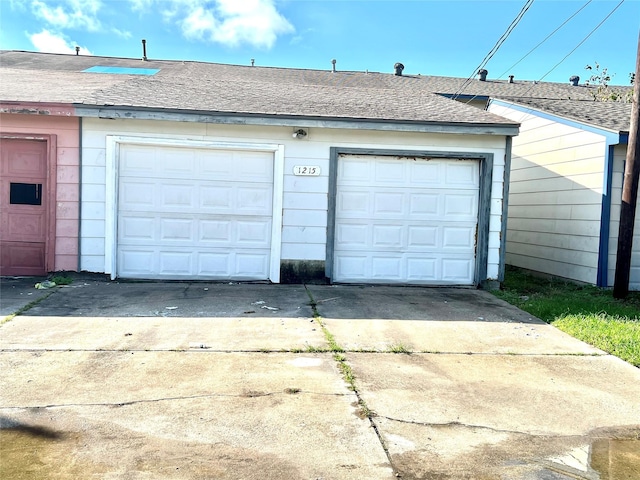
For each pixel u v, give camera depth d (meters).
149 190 8.04
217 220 8.17
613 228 8.48
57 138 7.77
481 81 19.22
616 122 8.88
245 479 2.69
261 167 8.18
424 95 11.20
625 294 7.47
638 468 2.90
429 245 8.46
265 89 10.23
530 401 3.81
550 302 7.08
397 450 3.03
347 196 8.33
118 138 7.84
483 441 3.17
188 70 15.01
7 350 4.57
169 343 4.93
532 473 2.83
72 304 6.38
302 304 6.82
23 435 3.08
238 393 3.78
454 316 6.44
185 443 3.04
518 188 11.39
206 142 8.00
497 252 8.41
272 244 8.21
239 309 6.43
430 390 3.97
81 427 3.19
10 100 7.44
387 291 7.93
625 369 4.55
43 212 7.96
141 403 3.56
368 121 7.89
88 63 14.87
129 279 8.04
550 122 10.07
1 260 8.01
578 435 3.29
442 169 8.41
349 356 4.73
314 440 3.11
